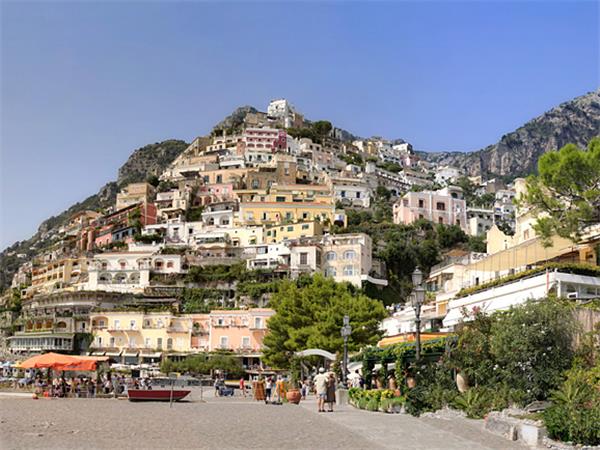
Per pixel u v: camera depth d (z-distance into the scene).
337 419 35.84
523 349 35.53
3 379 92.62
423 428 31.36
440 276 108.44
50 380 77.81
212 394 73.88
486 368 37.34
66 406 49.62
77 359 67.94
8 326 164.25
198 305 145.00
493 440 27.89
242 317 128.25
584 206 52.22
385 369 50.31
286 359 80.50
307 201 187.88
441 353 43.59
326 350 72.62
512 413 30.98
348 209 194.25
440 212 191.00
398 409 39.72
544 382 34.69
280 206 181.38
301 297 81.50
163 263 158.50
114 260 161.50
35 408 47.00
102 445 25.77
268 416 38.44
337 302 77.75
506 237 92.06
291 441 27.27
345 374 51.88
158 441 26.95
